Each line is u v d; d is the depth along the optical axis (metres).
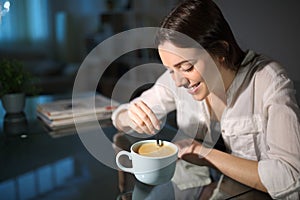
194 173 0.76
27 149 0.93
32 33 3.73
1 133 1.07
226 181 0.74
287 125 0.71
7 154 0.90
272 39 1.34
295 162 0.69
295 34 1.25
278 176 0.69
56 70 3.58
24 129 1.10
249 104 0.86
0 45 3.58
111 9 3.40
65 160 0.85
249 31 1.43
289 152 0.70
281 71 0.83
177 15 0.73
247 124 0.87
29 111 1.31
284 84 0.79
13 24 3.60
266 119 0.81
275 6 1.30
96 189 0.71
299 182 0.67
